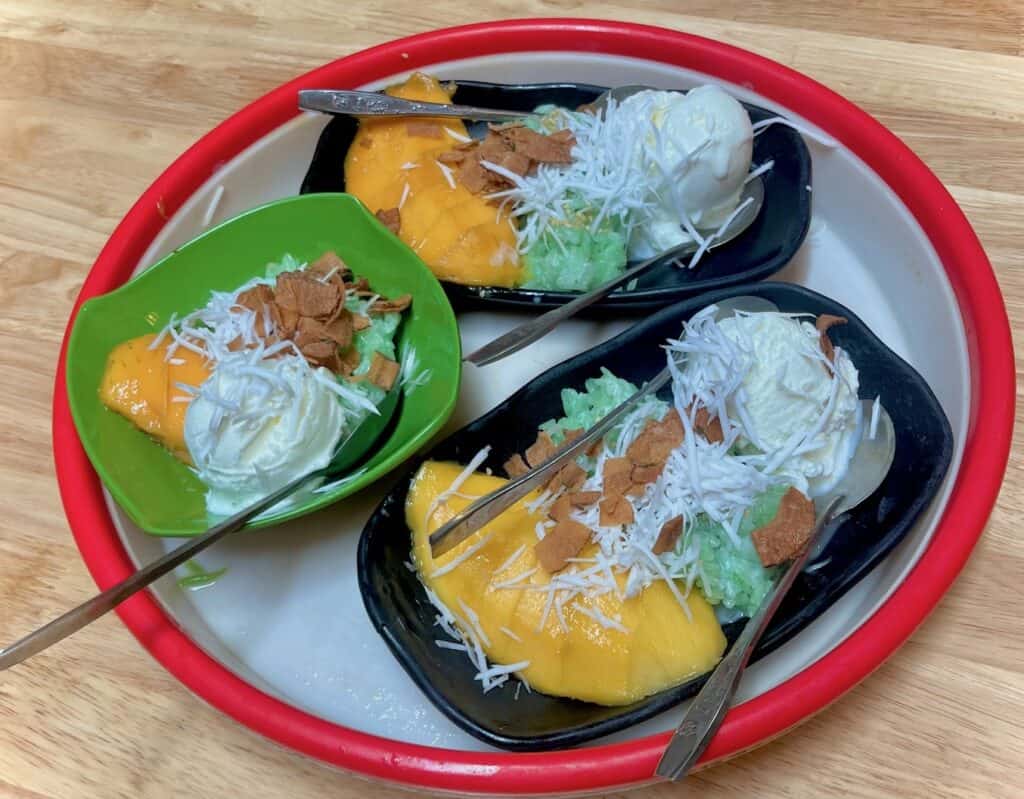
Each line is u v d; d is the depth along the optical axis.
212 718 0.38
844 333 0.42
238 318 0.42
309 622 0.41
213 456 0.40
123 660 0.39
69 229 0.51
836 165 0.48
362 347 0.43
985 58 0.53
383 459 0.40
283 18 0.58
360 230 0.45
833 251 0.49
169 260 0.44
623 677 0.37
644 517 0.38
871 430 0.41
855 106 0.48
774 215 0.47
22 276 0.49
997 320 0.41
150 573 0.36
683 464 0.39
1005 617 0.39
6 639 0.40
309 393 0.40
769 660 0.38
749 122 0.46
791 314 0.42
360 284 0.44
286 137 0.50
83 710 0.38
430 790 0.34
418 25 0.57
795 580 0.39
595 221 0.46
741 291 0.43
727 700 0.34
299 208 0.45
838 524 0.40
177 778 0.37
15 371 0.46
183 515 0.40
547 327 0.42
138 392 0.41
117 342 0.43
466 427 0.41
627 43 0.51
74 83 0.56
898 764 0.36
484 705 0.37
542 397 0.42
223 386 0.40
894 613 0.35
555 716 0.37
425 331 0.44
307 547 0.42
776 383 0.40
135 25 0.58
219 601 0.41
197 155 0.48
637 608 0.37
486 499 0.37
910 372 0.40
